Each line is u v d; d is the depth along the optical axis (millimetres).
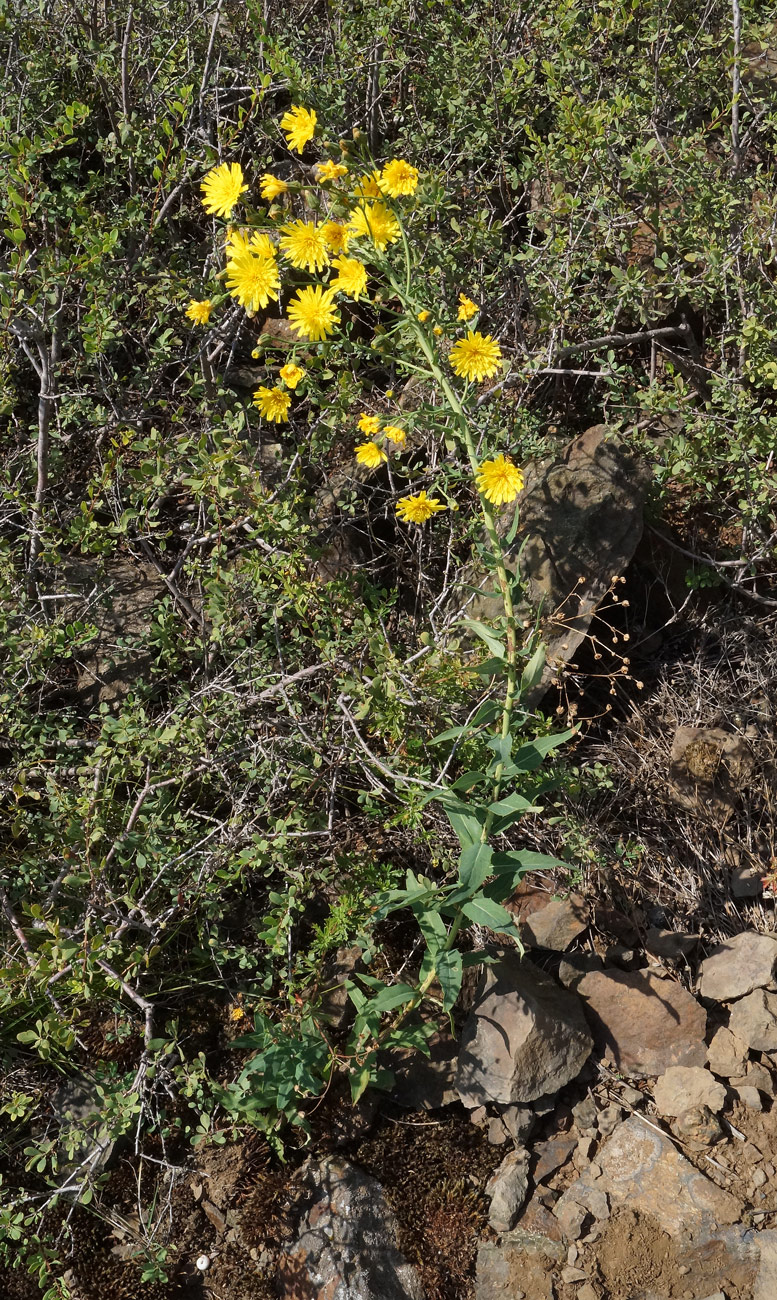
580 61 967
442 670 750
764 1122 713
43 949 635
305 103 899
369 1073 696
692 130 1060
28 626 788
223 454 727
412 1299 662
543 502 857
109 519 907
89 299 854
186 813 736
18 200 755
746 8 1049
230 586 778
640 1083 737
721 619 918
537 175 1002
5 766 807
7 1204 669
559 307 895
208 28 1062
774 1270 656
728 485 954
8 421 946
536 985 740
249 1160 695
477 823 655
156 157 882
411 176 662
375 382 990
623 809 828
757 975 739
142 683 788
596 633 896
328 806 757
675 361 985
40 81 988
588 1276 662
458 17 1038
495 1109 718
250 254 684
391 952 770
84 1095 705
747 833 832
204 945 739
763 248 975
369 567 914
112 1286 659
